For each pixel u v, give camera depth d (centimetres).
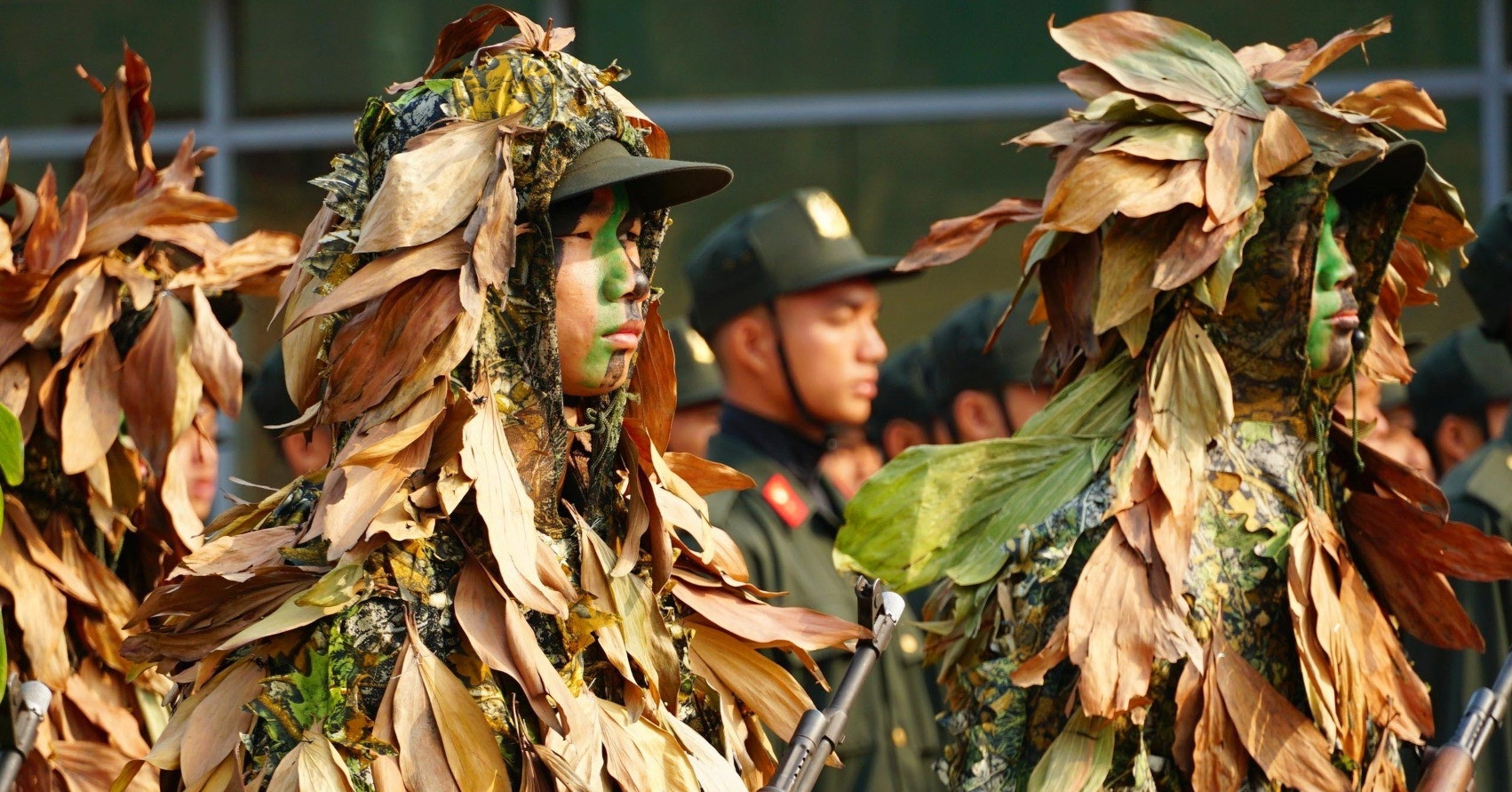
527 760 634
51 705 908
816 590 1218
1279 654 923
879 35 2270
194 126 2286
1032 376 1020
